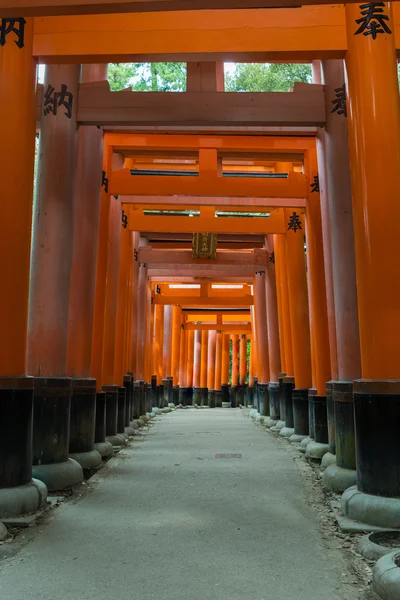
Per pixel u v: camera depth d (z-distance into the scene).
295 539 5.56
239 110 9.66
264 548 5.27
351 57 7.08
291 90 9.95
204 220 16.95
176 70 21.47
